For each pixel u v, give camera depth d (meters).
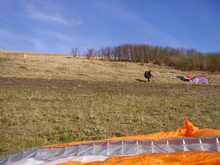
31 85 18.84
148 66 40.59
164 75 31.48
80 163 3.97
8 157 4.57
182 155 3.84
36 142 6.38
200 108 11.02
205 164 3.61
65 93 15.16
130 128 7.76
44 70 29.25
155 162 3.73
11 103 11.23
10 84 18.84
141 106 11.41
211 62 39.12
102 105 11.45
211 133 5.26
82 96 14.12
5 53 48.44
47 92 15.26
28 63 31.95
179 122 8.52
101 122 8.41
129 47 48.75
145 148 4.66
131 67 37.00
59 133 7.19
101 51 51.91
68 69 31.03
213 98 14.22
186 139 4.81
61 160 4.15
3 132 7.11
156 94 15.93
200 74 34.25
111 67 35.50
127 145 4.78
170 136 5.69
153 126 7.99
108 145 4.86
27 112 9.59
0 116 8.78
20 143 6.25
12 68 28.59
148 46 47.91
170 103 12.31
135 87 20.53
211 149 4.36
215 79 29.53
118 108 10.82
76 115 9.26
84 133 7.20
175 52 48.16
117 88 19.19
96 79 26.52
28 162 4.10
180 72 35.62
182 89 19.64
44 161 4.21
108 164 3.74
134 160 3.80
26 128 7.52
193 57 41.03
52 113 9.61
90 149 4.74
